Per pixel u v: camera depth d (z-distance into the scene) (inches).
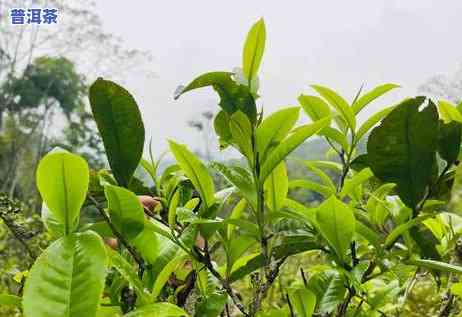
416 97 50.8
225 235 55.4
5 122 1135.0
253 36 56.2
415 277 67.9
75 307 37.1
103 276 38.0
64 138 1200.8
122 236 49.9
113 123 50.1
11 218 61.6
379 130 51.9
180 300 54.9
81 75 1250.6
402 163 52.4
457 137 56.4
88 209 57.6
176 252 52.1
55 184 42.1
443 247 68.4
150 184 66.0
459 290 58.0
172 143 52.4
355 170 63.7
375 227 62.1
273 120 51.6
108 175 61.2
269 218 53.3
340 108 62.4
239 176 52.1
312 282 58.6
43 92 1214.9
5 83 1188.5
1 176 949.8
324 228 52.4
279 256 56.9
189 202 58.7
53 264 38.4
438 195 60.4
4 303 47.4
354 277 52.9
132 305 51.3
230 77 55.4
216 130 57.5
